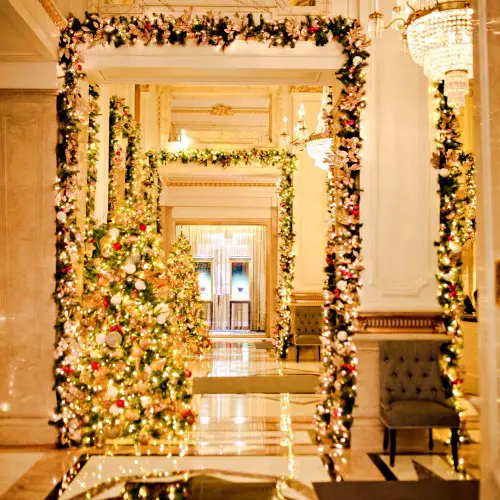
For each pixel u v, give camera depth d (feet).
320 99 42.86
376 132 20.45
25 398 19.70
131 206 25.77
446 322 19.83
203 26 20.43
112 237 20.88
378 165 20.40
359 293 20.01
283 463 17.71
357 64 20.30
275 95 49.60
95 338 20.68
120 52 20.63
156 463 17.62
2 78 19.97
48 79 19.98
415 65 20.57
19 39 17.95
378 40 20.68
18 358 19.75
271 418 23.34
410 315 19.93
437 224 20.27
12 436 19.57
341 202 20.62
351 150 20.18
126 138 35.47
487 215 11.34
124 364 20.10
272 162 45.75
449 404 18.26
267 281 52.24
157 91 46.98
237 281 61.82
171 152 45.65
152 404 20.13
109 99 30.66
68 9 20.43
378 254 20.20
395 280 20.13
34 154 19.99
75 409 19.69
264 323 61.41
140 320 20.49
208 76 21.85
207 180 49.70
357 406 19.53
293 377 32.81
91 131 23.43
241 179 49.42
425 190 20.35
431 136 20.49
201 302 43.78
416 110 20.52
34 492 15.07
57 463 17.58
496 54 11.44
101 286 20.72
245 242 62.08
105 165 29.17
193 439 20.29
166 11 21.68
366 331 19.84
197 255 61.98
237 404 25.95
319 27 20.57
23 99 20.06
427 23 15.62
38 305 19.84
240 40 20.74
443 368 18.97
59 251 19.88
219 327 61.52
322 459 18.15
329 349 21.45
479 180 11.63
